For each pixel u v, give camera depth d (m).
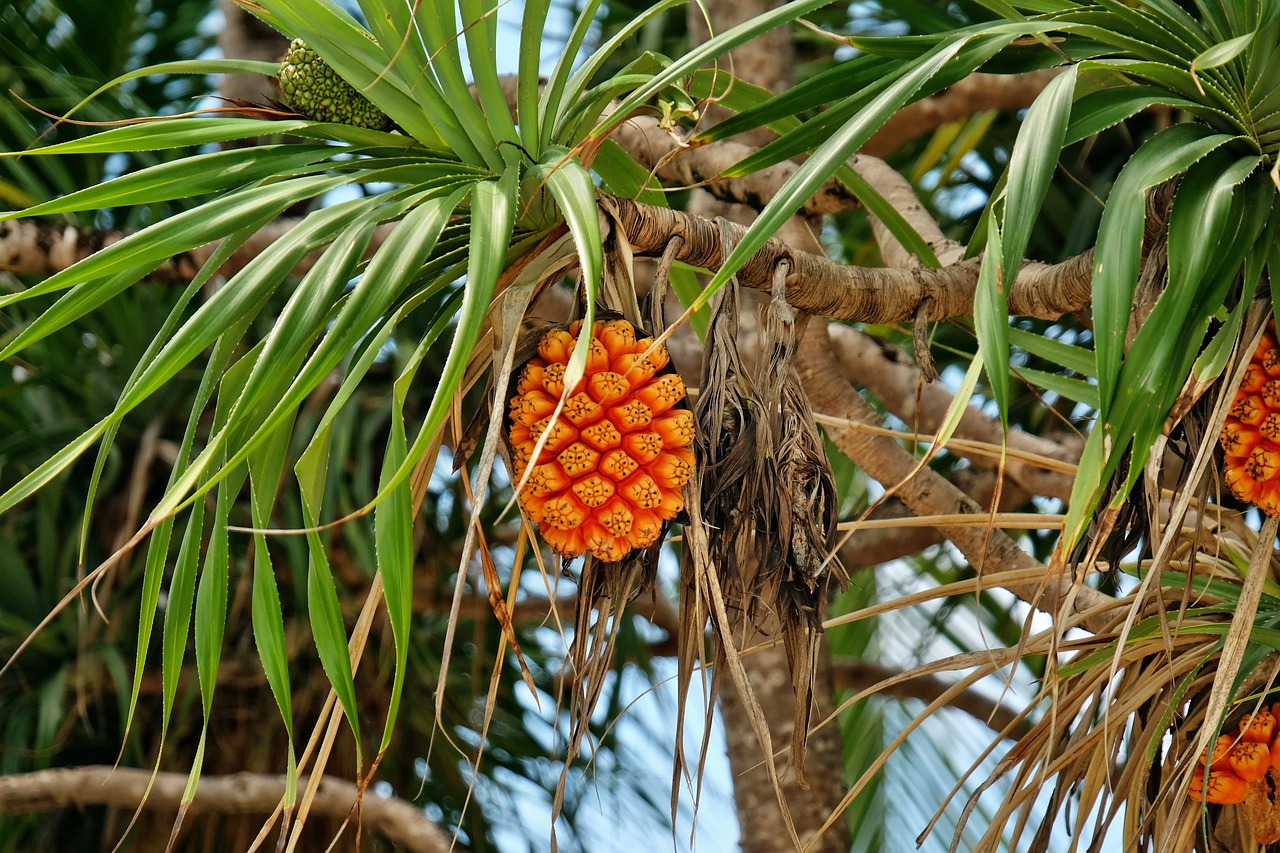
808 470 2.64
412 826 3.59
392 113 2.62
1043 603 3.15
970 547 3.30
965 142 4.39
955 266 2.83
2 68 4.39
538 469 2.55
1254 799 2.89
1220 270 2.53
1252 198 2.57
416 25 2.56
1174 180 2.64
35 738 4.47
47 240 3.35
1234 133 2.60
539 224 2.63
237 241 2.61
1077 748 2.98
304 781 3.63
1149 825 3.03
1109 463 2.46
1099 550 2.66
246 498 4.48
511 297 2.58
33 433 4.49
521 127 2.64
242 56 3.97
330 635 2.59
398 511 2.54
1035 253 4.45
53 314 2.55
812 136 2.65
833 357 3.41
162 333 2.58
